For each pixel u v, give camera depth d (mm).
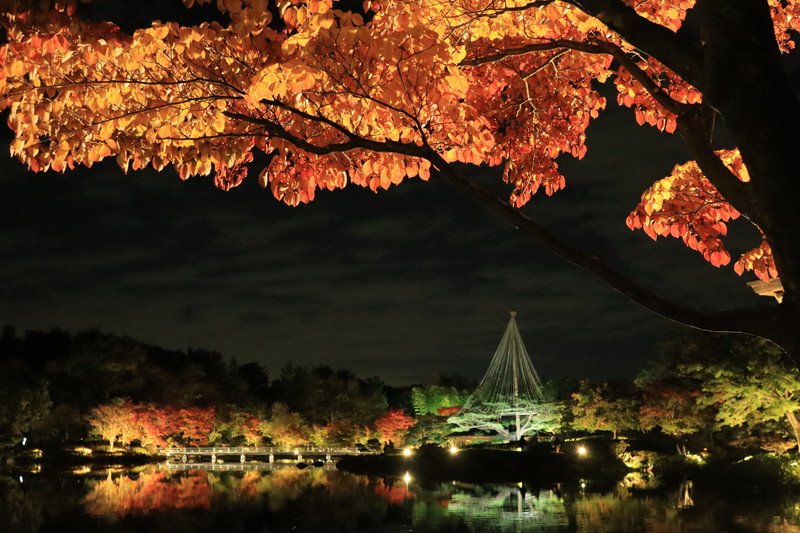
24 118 5172
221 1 4723
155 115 5168
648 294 3877
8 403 58688
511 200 7520
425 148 4648
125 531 26266
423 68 4957
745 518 24922
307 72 4844
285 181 6352
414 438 74562
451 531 25531
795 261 3211
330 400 92000
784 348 3561
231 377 93875
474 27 5746
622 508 29469
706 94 3418
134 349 75125
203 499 36188
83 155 5336
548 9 5660
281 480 49344
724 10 3289
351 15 4703
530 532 24578
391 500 35812
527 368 75750
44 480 46531
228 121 5742
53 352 90750
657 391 46344
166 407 74125
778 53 3295
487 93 7254
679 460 45719
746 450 42875
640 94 6809
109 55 4910
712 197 6387
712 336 35656
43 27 4789
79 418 69375
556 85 7316
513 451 54719
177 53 4977
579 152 7449
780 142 3207
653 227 6488
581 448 52062
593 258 4039
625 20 3836
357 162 6246
